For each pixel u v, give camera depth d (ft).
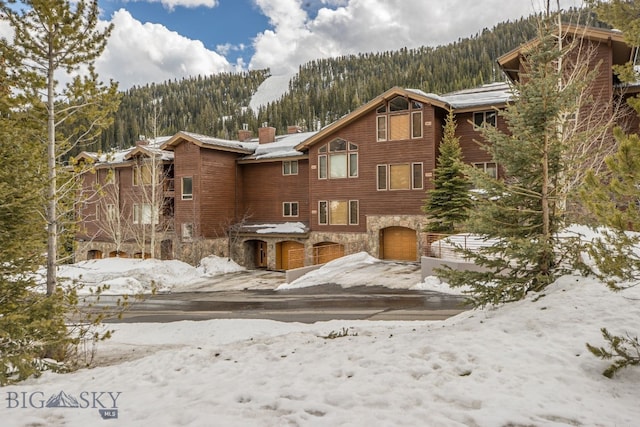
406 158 83.76
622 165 15.40
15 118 33.14
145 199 107.65
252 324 43.11
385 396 16.70
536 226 30.17
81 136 37.06
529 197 30.66
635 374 17.97
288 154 101.60
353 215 90.43
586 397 16.15
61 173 35.40
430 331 27.89
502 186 30.53
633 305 24.59
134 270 82.74
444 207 72.08
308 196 102.01
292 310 52.03
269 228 101.76
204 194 99.86
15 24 32.71
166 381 22.31
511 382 17.52
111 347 38.55
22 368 24.61
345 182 90.99
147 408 17.80
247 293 69.46
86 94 35.78
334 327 38.32
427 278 61.36
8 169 28.81
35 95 33.68
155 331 44.37
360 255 83.10
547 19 32.50
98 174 117.19
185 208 101.04
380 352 22.81
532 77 30.40
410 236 85.66
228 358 26.00
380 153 86.69
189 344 37.99
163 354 28.96
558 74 29.86
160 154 103.45
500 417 14.47
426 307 48.29
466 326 27.48
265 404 16.92
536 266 31.60
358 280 68.13
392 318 43.27
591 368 18.63
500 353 20.76
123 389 21.50
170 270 86.69
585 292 27.45
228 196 106.22
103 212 115.14
